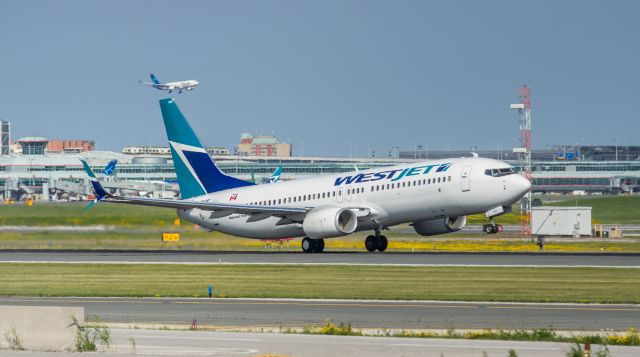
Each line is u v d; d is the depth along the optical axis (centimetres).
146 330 10569
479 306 12850
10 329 9581
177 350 9081
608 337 9506
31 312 9562
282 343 9375
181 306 13238
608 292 14312
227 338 9825
